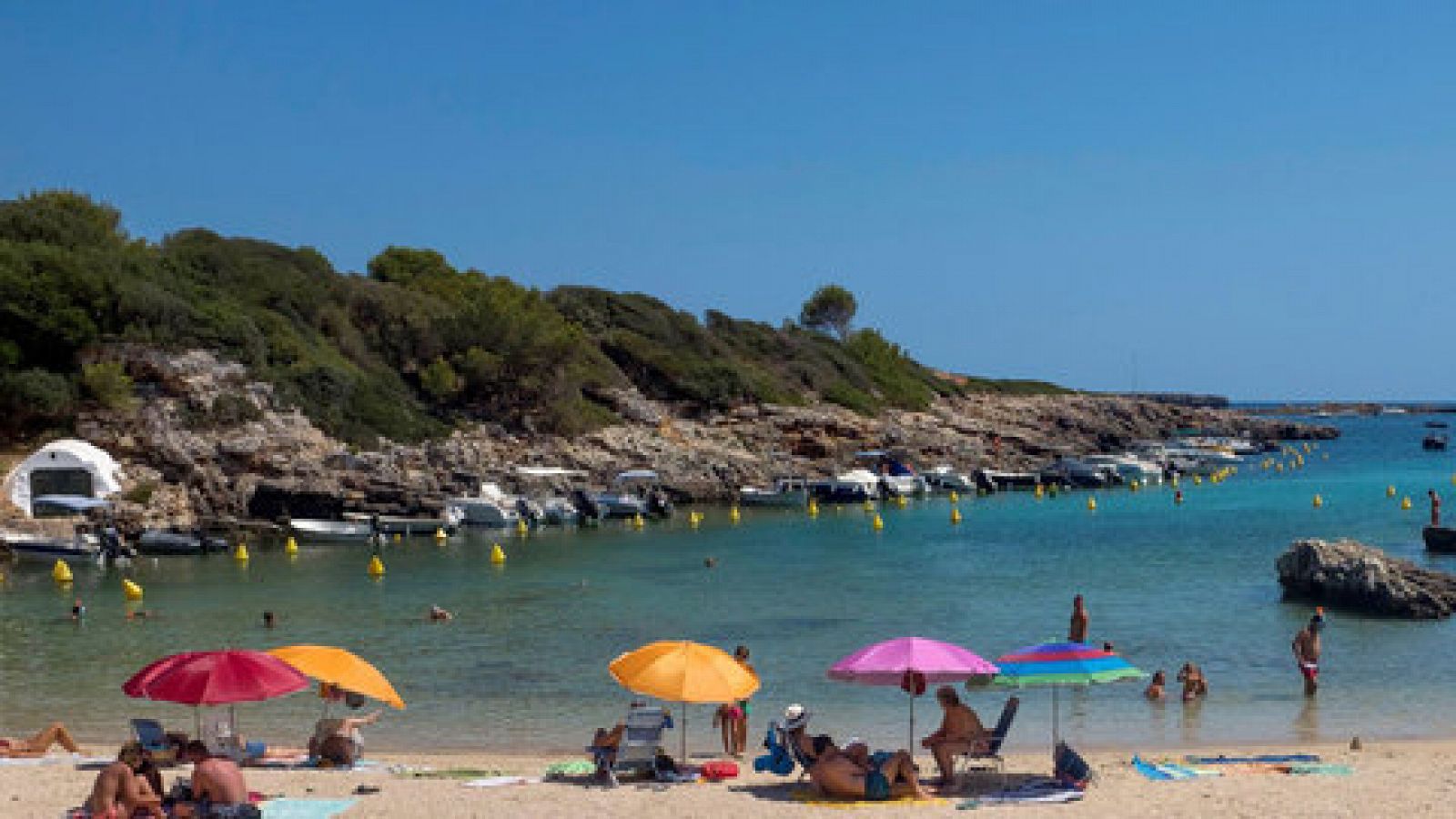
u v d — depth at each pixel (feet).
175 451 182.80
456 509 199.72
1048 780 50.88
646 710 52.26
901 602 115.85
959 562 148.97
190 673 47.24
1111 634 96.53
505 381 264.72
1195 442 410.93
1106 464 297.94
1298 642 75.72
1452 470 315.17
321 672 52.34
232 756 55.36
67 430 182.60
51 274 191.72
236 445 188.85
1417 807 45.27
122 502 170.40
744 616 108.58
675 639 97.14
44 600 122.42
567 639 97.60
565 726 69.21
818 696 76.23
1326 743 63.21
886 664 48.62
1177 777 52.37
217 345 205.26
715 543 176.76
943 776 50.72
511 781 51.44
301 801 46.47
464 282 332.39
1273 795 47.67
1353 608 107.04
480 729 68.54
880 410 361.92
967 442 333.01
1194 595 117.19
